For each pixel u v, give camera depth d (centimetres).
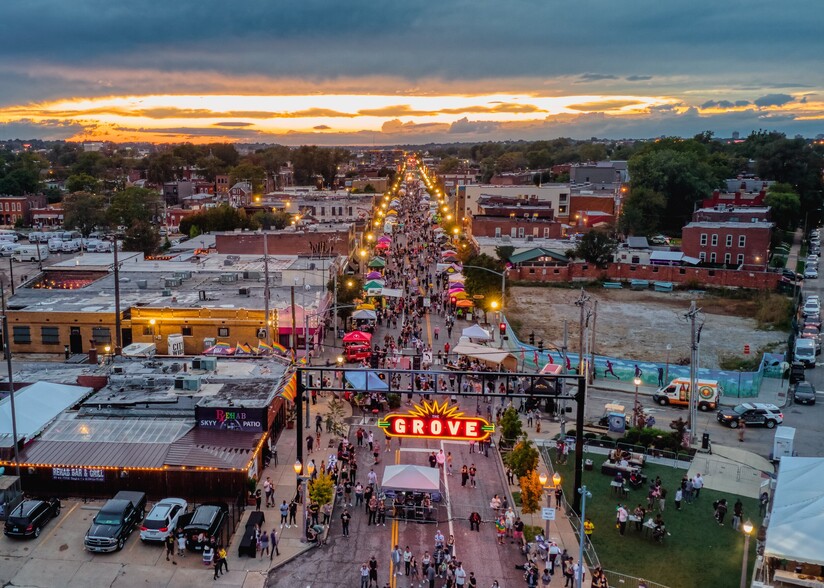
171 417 4056
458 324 7694
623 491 3906
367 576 2947
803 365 6225
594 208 15138
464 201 15388
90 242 12538
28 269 10581
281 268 7944
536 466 3778
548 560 3103
